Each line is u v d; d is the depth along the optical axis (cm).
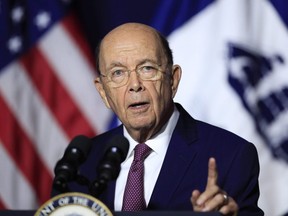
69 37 795
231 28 771
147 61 465
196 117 761
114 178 385
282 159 757
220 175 470
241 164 472
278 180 756
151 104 467
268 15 775
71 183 496
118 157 388
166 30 782
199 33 777
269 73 766
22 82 791
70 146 397
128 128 479
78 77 792
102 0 796
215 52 770
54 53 794
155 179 477
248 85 762
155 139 488
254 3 777
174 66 498
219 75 766
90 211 359
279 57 768
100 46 482
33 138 788
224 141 484
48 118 789
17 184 784
